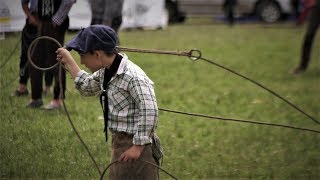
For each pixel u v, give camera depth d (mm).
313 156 16766
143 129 9766
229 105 23422
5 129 16297
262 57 37531
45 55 18094
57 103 19016
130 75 9836
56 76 18688
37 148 15234
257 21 62469
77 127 17250
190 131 18984
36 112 18219
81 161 14711
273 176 14945
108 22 22031
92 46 9797
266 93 26203
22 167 14258
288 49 41812
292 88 27641
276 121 20906
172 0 59344
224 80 29078
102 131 17125
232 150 17000
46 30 17969
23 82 19609
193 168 15062
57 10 17938
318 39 46906
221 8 61938
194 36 47281
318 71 32438
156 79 27719
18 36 20344
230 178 14719
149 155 10289
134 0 39938
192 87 26766
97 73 10234
